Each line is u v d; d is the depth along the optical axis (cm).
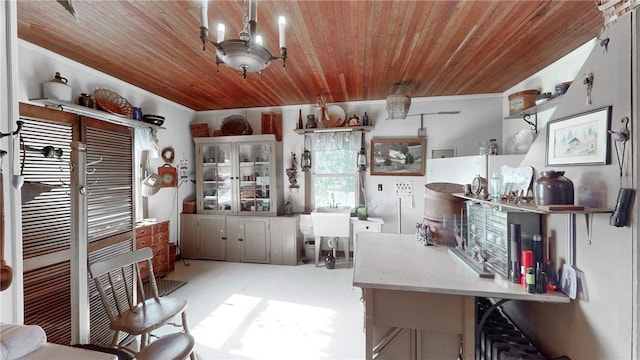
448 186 230
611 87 105
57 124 172
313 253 423
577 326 122
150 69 285
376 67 283
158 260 352
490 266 165
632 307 95
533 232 144
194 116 466
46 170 167
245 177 429
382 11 182
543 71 293
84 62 268
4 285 108
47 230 167
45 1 169
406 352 160
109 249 198
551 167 141
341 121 415
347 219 378
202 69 285
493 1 172
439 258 186
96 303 188
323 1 171
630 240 96
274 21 192
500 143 383
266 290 313
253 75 303
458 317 145
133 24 197
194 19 190
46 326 165
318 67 281
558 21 196
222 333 229
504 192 171
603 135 108
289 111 446
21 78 230
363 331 230
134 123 325
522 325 172
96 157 191
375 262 178
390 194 418
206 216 425
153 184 364
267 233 409
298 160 446
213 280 343
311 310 266
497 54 253
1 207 111
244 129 436
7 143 125
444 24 199
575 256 123
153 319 167
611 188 105
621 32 101
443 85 346
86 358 87
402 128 413
